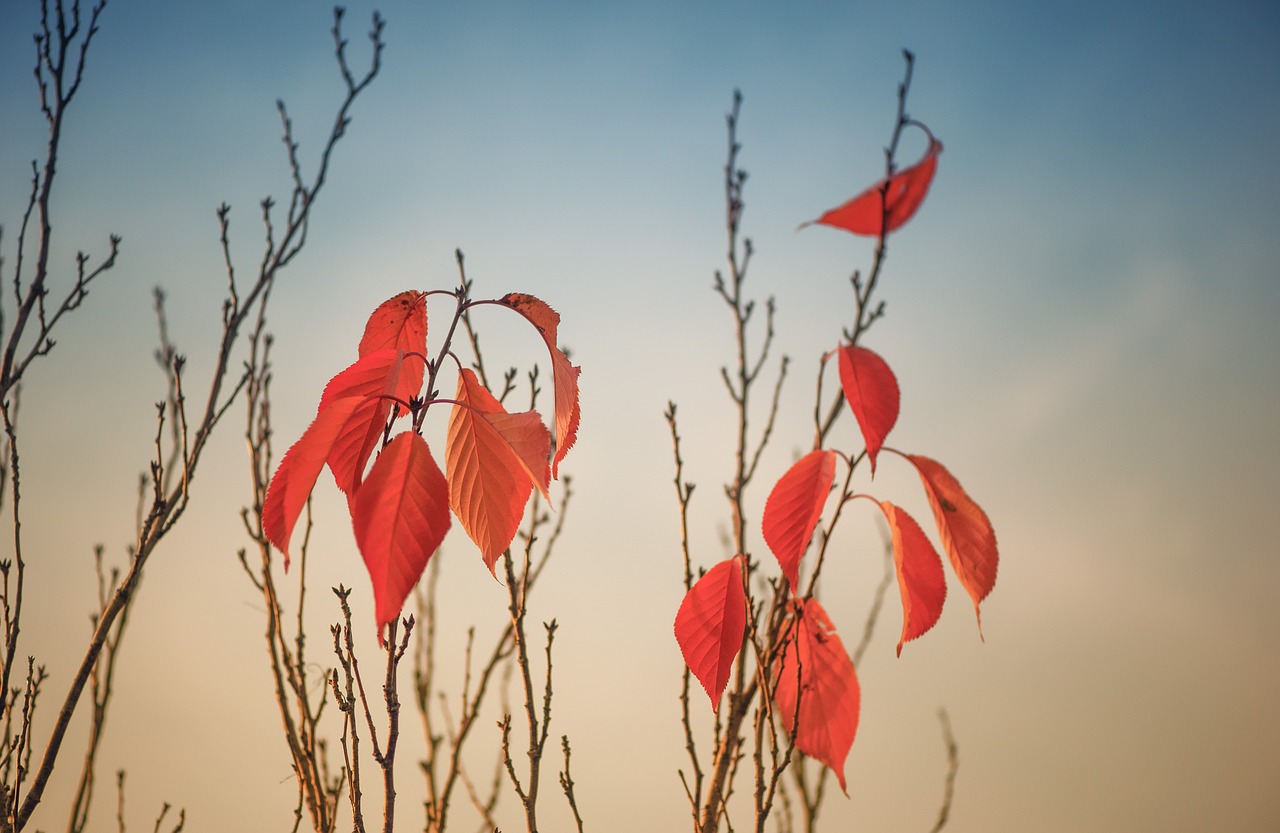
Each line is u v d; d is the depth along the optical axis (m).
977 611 1.26
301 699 1.32
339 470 1.20
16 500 1.33
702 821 1.27
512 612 1.30
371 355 1.22
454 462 1.20
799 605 1.26
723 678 1.27
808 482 1.27
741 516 1.35
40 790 1.28
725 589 1.28
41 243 1.38
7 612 1.31
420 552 1.16
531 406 1.35
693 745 1.29
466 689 1.38
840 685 1.30
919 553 1.27
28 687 1.32
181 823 1.39
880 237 1.28
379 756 1.18
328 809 1.29
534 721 1.29
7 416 1.34
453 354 1.22
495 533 1.20
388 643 1.18
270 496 1.18
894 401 1.25
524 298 1.23
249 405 1.40
